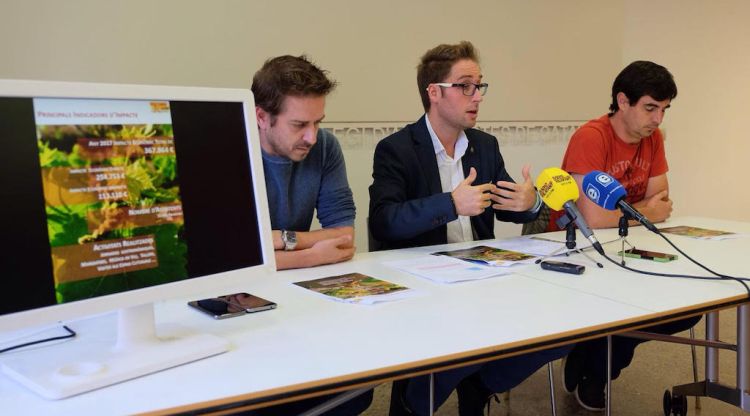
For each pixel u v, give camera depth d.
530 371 1.67
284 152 1.79
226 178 1.12
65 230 0.92
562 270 1.62
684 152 4.74
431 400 1.31
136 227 0.99
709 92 4.77
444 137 2.28
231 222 1.12
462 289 1.46
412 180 2.20
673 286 1.47
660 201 2.49
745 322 1.72
